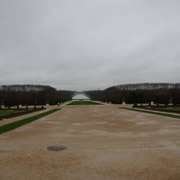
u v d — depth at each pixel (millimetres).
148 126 11680
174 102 45375
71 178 4211
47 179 4160
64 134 9203
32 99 51062
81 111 24828
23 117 17375
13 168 4805
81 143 7367
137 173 4477
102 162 5223
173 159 5445
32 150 6398
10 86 86312
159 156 5719
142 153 6027
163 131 9938
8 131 10094
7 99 46906
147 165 4980
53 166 4934
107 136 8695
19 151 6285
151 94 58781
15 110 27906
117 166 4922
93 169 4730
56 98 60500
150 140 7848
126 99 54625
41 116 18078
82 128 11000
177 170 4656
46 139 8102
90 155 5840
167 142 7492
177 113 20484
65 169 4730
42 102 51375
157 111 23859
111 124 12633
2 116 17000
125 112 22812
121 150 6379
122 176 4312
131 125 12133
